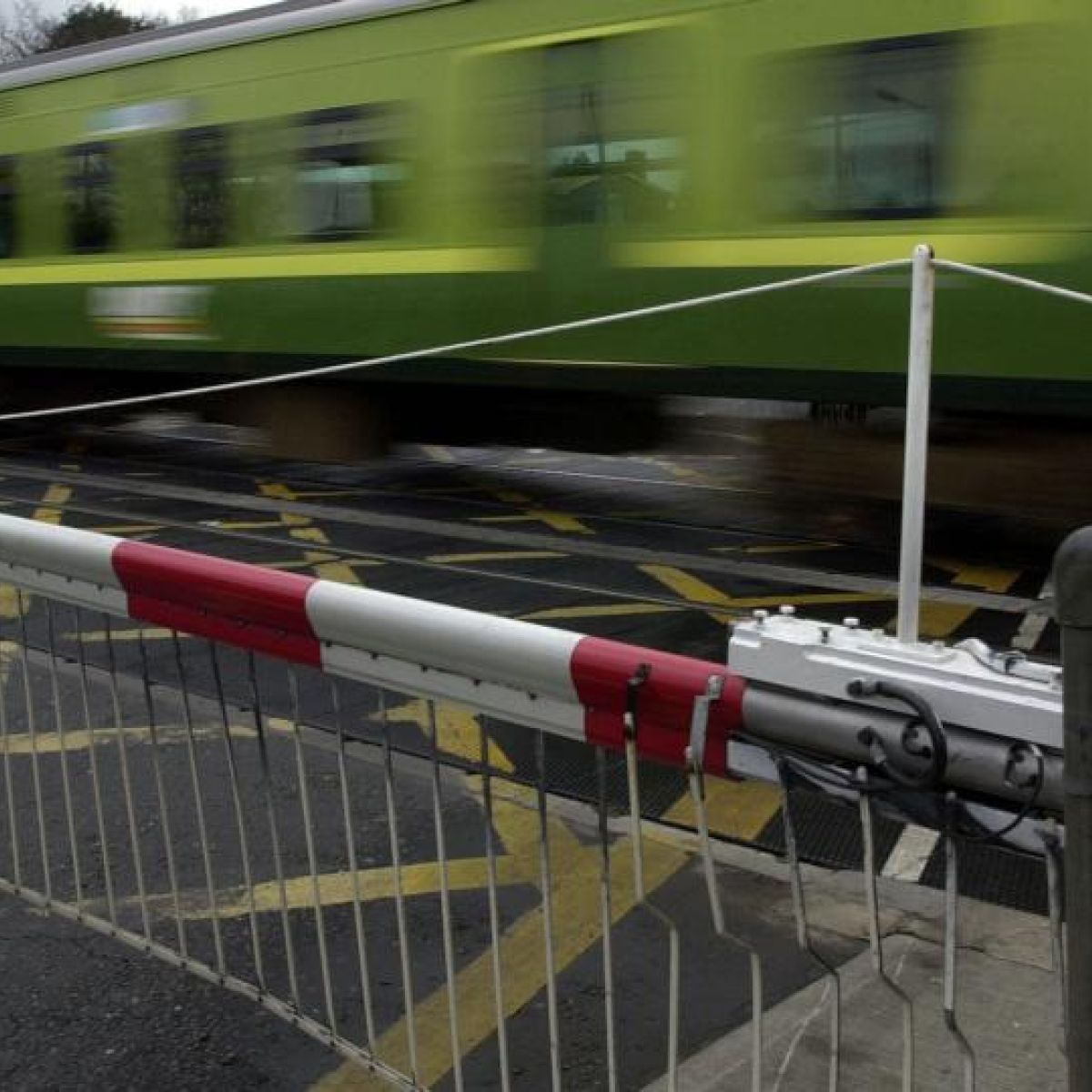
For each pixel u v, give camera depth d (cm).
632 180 755
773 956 290
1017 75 624
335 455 950
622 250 763
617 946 301
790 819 166
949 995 155
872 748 155
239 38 928
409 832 367
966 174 645
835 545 780
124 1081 267
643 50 741
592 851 347
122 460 1245
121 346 1036
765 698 164
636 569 721
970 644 157
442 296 842
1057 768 142
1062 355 628
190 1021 285
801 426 759
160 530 869
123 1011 289
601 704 182
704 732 169
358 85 866
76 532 262
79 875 320
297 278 914
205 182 962
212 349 975
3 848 363
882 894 313
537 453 1245
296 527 871
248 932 316
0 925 325
